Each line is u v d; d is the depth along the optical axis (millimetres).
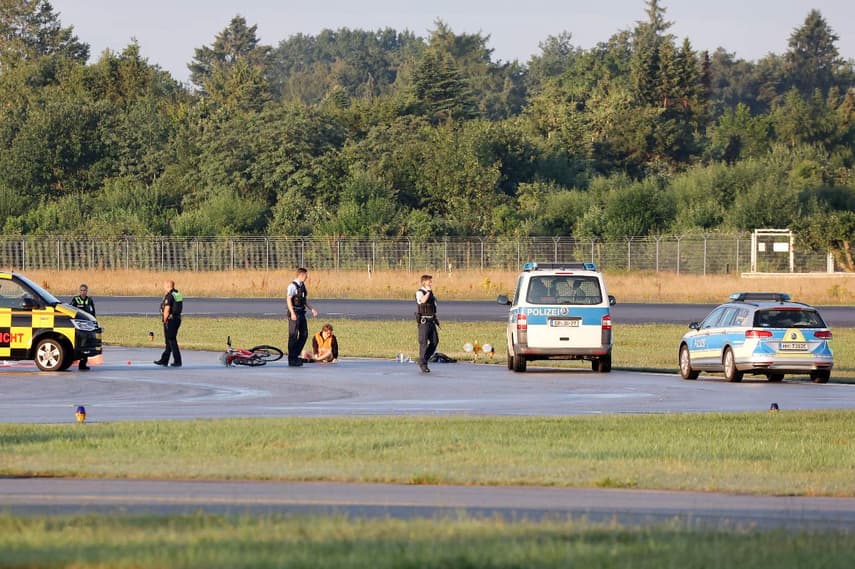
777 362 94688
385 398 79562
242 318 171625
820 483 47375
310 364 110000
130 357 116500
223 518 35094
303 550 29500
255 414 69125
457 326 158250
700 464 51500
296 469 48594
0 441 55375
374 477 46906
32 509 38875
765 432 61625
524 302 101750
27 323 98812
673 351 130125
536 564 28016
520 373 101750
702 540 32094
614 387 89250
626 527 34875
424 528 33438
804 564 28859
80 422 63281
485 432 59844
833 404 78062
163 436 56969
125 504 40281
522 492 44469
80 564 27375
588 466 50281
